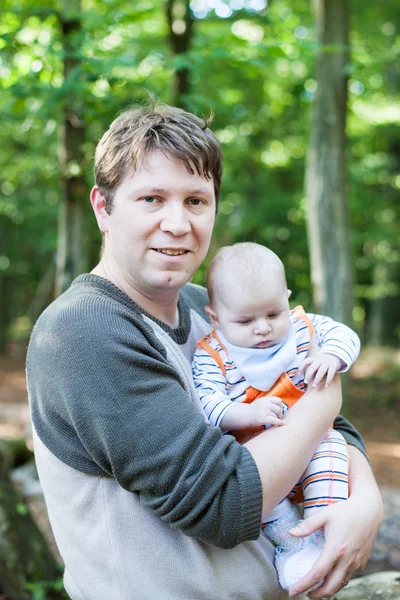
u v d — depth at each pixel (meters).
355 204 11.41
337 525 1.51
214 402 1.63
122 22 5.16
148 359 1.41
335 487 1.61
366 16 10.48
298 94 9.32
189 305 1.92
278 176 12.41
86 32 4.46
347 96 6.14
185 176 1.50
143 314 1.59
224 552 1.50
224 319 1.74
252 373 1.69
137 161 1.48
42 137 8.46
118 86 4.32
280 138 12.10
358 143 12.25
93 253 10.20
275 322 1.71
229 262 1.76
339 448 1.68
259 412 1.55
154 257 1.51
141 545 1.45
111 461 1.36
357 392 10.73
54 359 1.41
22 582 3.15
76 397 1.37
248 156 12.02
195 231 1.53
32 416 1.53
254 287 1.69
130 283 1.60
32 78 4.40
